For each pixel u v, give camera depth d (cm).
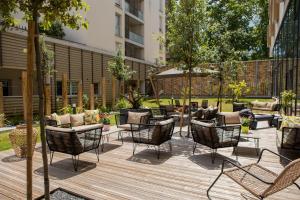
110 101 1802
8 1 214
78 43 1538
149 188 358
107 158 509
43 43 963
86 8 248
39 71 226
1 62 1059
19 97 1192
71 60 1432
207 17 711
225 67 1067
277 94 1526
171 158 508
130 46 2494
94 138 482
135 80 2286
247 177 303
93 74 1631
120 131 738
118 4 2080
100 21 1819
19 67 1147
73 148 429
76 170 434
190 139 692
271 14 1386
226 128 482
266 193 259
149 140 509
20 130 509
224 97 1984
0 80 1426
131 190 351
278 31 1270
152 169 441
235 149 564
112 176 406
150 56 2762
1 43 1057
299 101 755
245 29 2892
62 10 230
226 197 328
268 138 696
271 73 1919
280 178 244
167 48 759
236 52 1139
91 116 715
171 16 721
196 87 2169
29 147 226
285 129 477
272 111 1161
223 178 396
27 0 218
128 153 547
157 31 2947
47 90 1031
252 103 1257
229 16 2853
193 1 684
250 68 1997
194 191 348
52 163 474
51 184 373
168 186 365
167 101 1945
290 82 938
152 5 2812
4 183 378
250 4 2841
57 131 433
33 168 446
